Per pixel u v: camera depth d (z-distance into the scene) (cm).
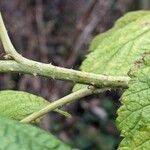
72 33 100
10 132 13
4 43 22
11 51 22
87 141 104
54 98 96
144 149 21
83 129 105
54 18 101
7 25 98
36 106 25
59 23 101
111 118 107
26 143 13
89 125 107
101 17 96
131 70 22
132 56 30
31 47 99
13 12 99
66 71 23
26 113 25
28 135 13
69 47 99
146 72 22
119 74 30
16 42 99
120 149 21
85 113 107
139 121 21
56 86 97
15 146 13
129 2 92
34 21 100
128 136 21
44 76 23
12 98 25
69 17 100
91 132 105
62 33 101
